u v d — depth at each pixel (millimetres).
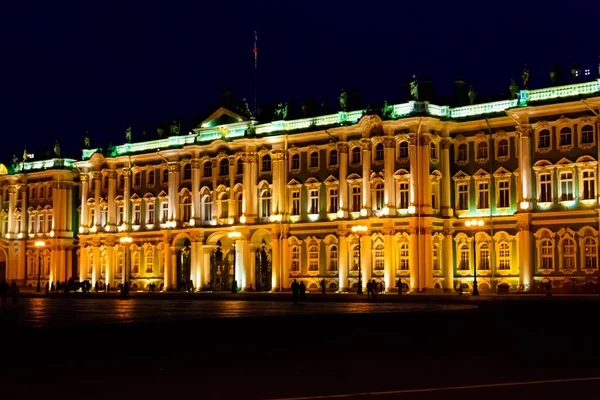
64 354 33438
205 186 120312
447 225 102312
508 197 99250
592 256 92188
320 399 24797
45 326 35344
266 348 37375
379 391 26109
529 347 38031
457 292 98812
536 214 95375
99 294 109375
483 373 29812
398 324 44531
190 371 30688
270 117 118312
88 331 34875
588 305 62125
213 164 119500
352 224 106062
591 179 92938
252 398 25062
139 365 31969
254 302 80312
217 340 38594
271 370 31031
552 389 26016
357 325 43750
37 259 141250
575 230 93000
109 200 130750
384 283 102688
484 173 100625
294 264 111875
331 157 109875
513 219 98188
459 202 103062
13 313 54375
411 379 28578
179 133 125438
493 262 99375
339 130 107938
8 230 144750
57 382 27859
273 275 112438
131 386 27234
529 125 96500
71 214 139375
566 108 93938
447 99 108500
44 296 107562
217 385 27500
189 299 94438
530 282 95250
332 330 42406
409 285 101000
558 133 95000
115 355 34312
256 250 115688
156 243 125500
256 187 115062
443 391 25922
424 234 100250
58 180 138375
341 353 36281
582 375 29062
